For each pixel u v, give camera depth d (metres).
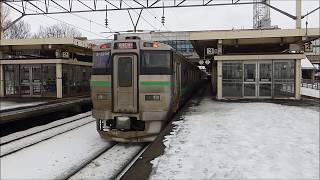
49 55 25.36
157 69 10.66
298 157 6.81
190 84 19.89
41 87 22.59
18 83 22.89
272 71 17.98
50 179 7.69
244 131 9.30
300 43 18.23
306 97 19.91
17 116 13.81
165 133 9.57
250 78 18.20
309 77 57.84
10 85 23.00
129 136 10.53
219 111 13.32
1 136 13.33
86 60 26.48
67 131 13.15
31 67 22.72
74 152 10.01
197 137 8.88
